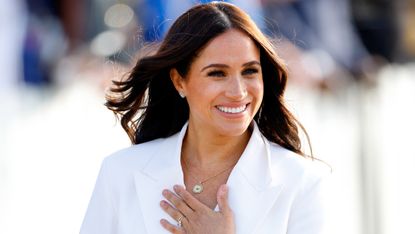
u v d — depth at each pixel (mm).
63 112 25719
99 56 28578
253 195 11188
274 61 11195
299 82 21734
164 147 11750
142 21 23094
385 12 24312
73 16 31016
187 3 20875
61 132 23859
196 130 11508
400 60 26031
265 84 11469
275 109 11562
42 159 22438
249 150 11305
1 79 24141
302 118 21828
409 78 26094
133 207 11531
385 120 22078
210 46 10859
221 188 11211
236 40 10844
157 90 11914
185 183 11547
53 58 29656
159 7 21375
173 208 11281
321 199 11219
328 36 22484
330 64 22328
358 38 23625
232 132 10969
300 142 11695
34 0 29562
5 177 21562
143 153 11719
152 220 11375
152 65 11438
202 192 11461
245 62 10859
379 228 19172
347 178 19906
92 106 25594
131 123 12180
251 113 11039
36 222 19656
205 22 10883
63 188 20953
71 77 29375
